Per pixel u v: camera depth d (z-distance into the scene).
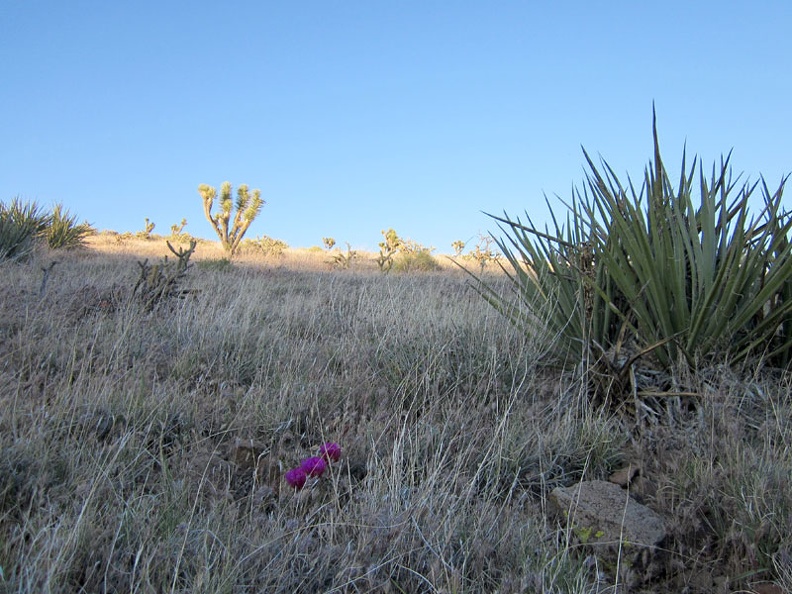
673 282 4.27
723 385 3.75
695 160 4.96
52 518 2.43
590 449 3.38
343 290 9.15
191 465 3.05
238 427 3.61
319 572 2.26
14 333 4.98
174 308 6.20
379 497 2.74
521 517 2.87
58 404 3.41
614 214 4.54
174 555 2.24
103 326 5.11
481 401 4.15
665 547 2.72
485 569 2.43
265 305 6.88
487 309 5.75
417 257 18.12
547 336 4.96
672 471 3.28
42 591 1.89
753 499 2.80
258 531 2.45
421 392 4.29
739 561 2.62
